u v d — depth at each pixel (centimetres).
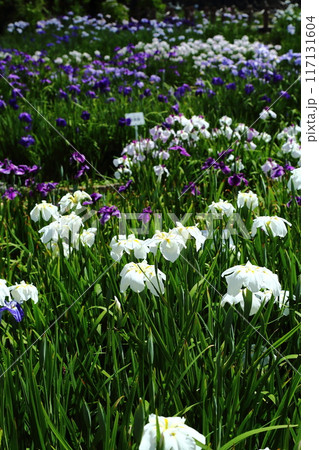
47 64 1265
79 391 224
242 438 181
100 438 186
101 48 1616
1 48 1508
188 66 1264
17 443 189
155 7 2333
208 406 207
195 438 159
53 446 200
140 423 159
